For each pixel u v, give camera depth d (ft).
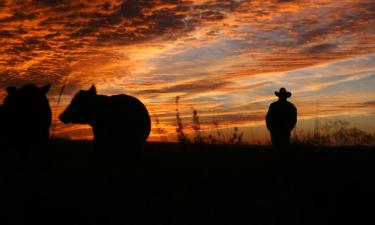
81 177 30.42
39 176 30.76
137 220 21.76
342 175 29.45
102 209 23.36
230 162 31.37
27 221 21.89
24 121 38.04
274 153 37.55
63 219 22.11
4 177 30.07
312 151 36.50
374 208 23.32
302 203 23.85
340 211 22.90
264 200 24.18
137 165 34.45
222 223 20.95
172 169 30.53
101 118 39.55
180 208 22.81
